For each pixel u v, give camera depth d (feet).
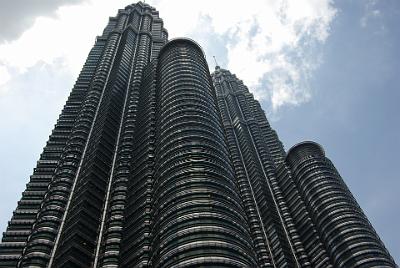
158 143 435.53
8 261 379.35
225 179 370.12
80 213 385.91
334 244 488.02
